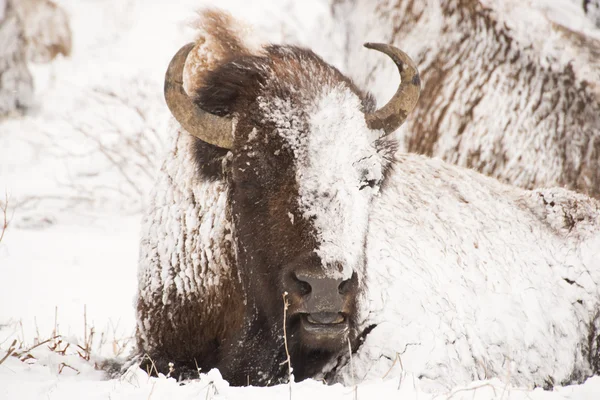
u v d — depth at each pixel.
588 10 34.75
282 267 16.42
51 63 76.75
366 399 14.95
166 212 19.59
